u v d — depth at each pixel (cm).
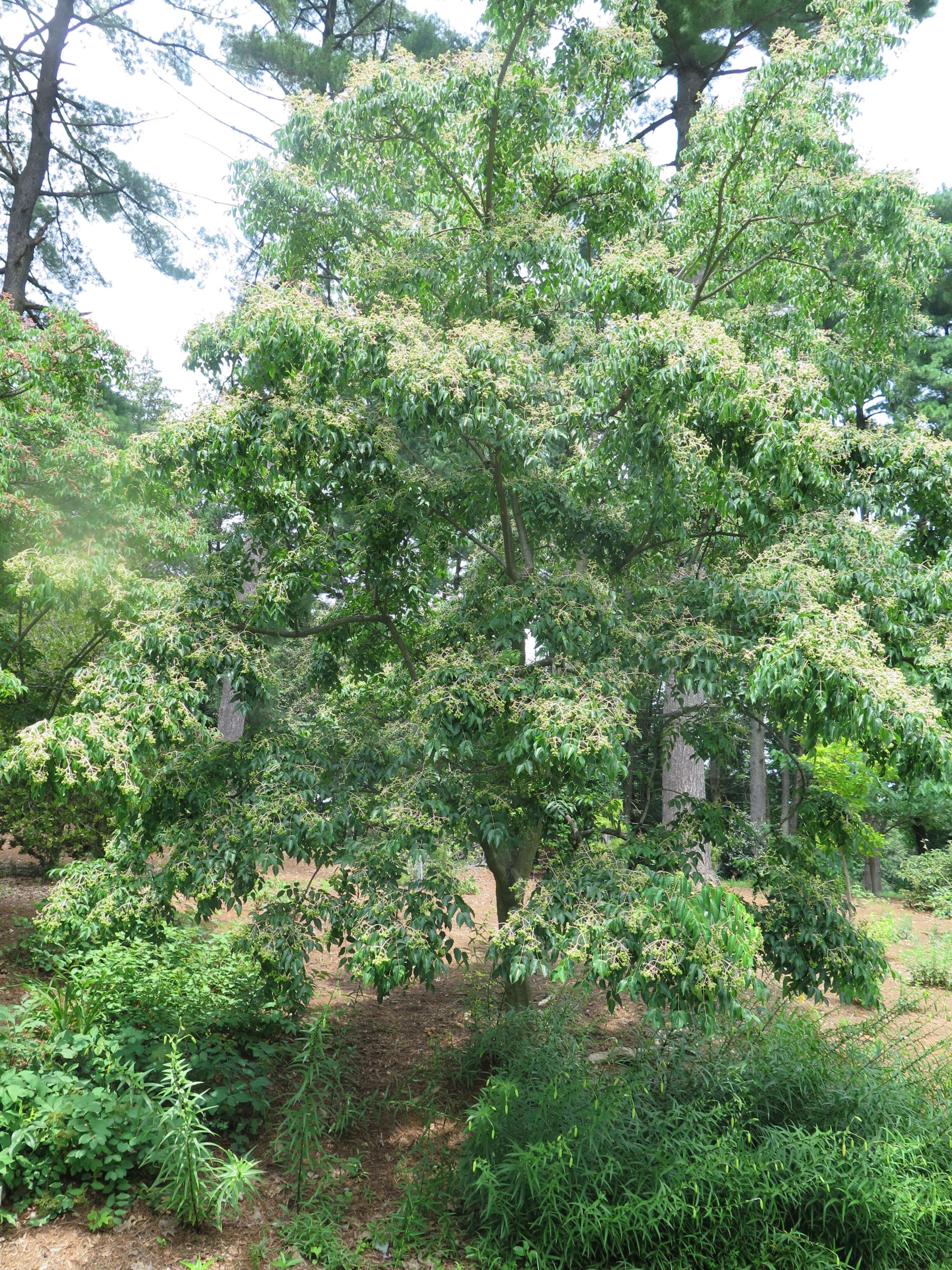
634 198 576
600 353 482
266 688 482
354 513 565
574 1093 442
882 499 470
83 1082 429
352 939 427
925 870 1423
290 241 648
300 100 581
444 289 580
